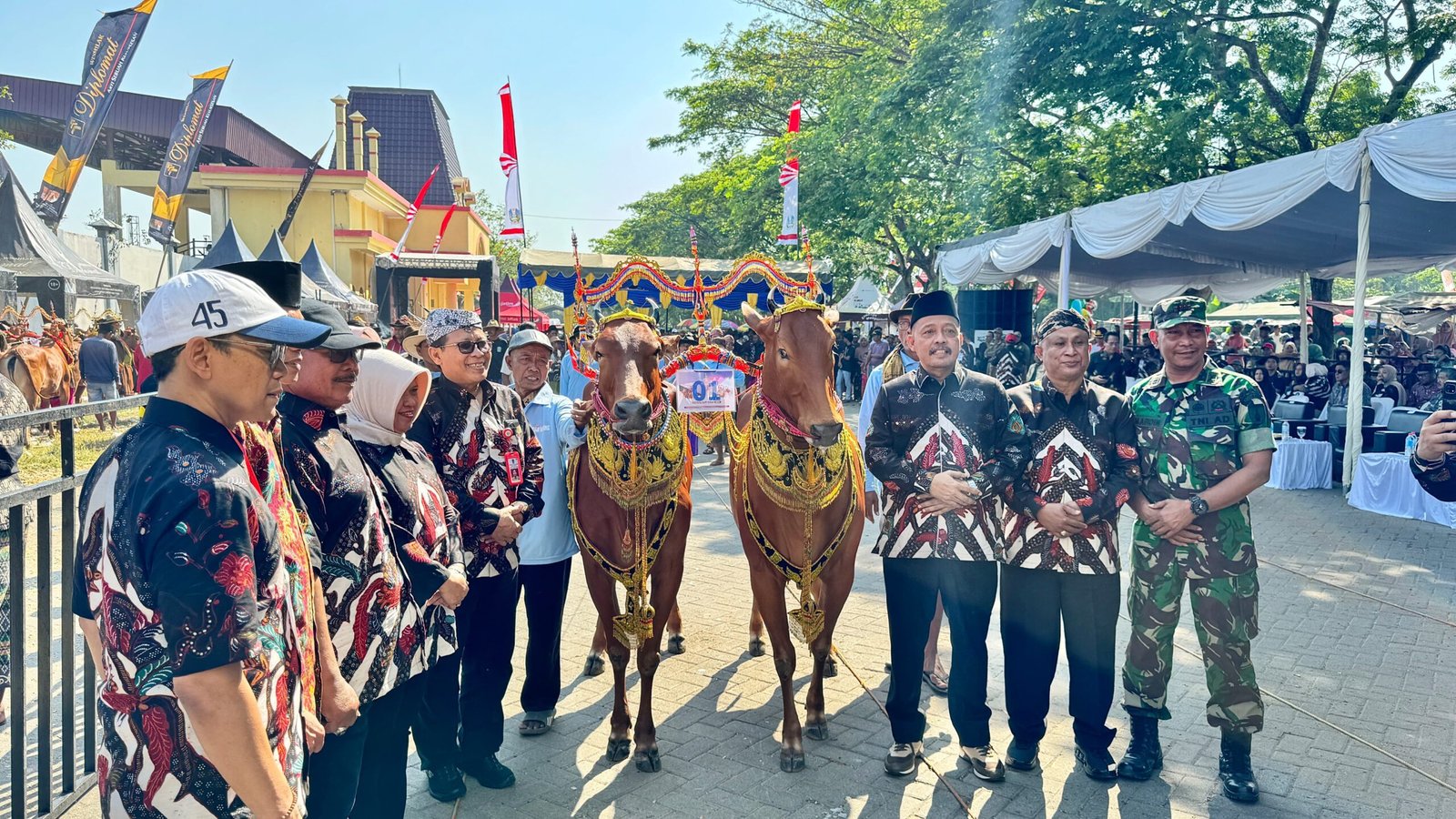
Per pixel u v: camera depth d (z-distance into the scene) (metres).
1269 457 3.60
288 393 2.64
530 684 4.40
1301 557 7.84
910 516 3.89
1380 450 10.66
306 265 16.52
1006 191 16.25
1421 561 7.70
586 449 4.20
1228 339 20.66
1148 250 15.86
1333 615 6.21
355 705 2.47
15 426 2.99
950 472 3.70
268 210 21.22
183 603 1.70
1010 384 7.64
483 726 3.84
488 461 3.75
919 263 23.00
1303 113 14.61
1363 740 4.30
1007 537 3.89
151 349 1.87
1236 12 14.31
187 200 24.00
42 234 15.36
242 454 1.94
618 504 3.99
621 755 4.14
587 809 3.72
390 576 2.74
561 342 14.38
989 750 3.96
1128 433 3.77
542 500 4.09
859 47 22.58
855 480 4.32
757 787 3.90
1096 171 15.97
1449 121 7.68
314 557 2.41
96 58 15.30
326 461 2.60
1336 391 12.73
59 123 25.47
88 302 21.67
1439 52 13.68
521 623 6.14
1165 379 3.86
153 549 1.72
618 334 4.01
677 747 4.29
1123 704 4.01
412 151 34.72
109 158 25.52
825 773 4.02
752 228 26.14
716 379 4.21
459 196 32.34
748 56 25.41
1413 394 13.32
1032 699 3.92
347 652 2.63
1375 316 34.31
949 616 3.91
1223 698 3.73
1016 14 14.22
